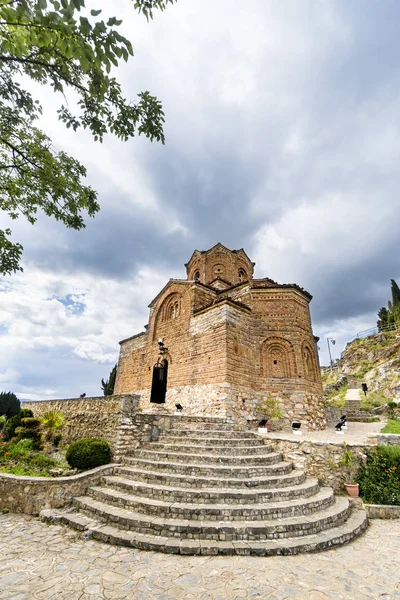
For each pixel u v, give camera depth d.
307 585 4.62
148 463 8.60
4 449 11.29
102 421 10.82
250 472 8.24
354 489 8.72
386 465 9.17
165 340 20.23
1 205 7.09
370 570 5.18
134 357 23.73
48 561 5.14
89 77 4.59
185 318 19.03
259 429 13.17
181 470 8.21
